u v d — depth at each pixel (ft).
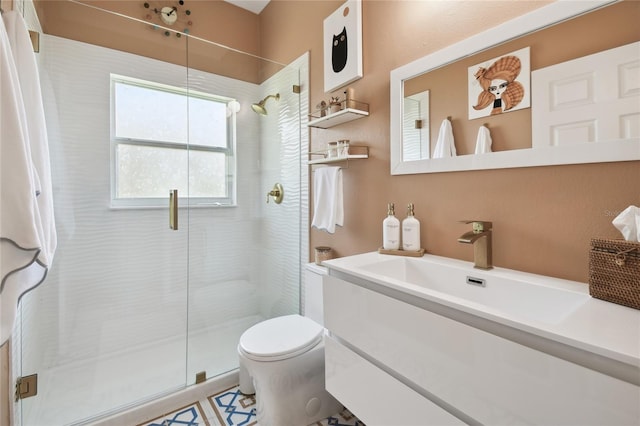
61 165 5.75
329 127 6.07
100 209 6.17
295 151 7.01
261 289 7.93
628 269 2.32
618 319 2.13
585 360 1.86
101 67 6.20
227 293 7.52
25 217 2.77
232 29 8.27
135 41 6.61
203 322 7.20
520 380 2.12
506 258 3.52
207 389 5.79
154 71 6.77
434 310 2.72
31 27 5.00
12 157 2.74
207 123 7.29
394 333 3.03
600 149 2.77
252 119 7.82
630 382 1.70
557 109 3.04
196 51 7.18
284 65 7.28
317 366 4.87
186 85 7.07
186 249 7.06
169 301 6.86
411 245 4.29
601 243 2.48
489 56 3.57
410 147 4.47
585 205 2.93
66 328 5.79
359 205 5.41
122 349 6.35
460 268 3.57
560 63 3.02
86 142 6.02
